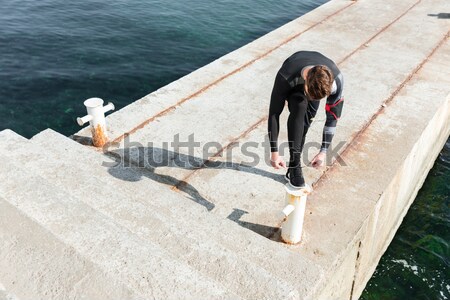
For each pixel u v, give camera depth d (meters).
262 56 6.47
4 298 2.00
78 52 8.75
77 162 3.98
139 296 2.03
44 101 7.26
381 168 4.27
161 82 7.89
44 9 10.84
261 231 3.52
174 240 2.74
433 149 6.17
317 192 3.93
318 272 2.85
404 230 5.68
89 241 2.42
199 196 3.86
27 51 8.69
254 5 11.64
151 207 3.34
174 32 9.81
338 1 9.01
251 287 2.46
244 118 4.99
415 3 8.95
